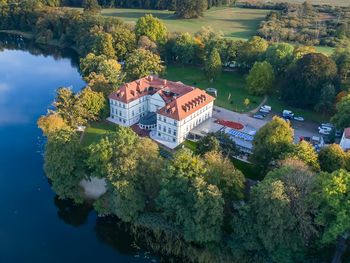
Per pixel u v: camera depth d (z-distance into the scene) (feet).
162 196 323.78
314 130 534.37
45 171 408.67
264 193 289.12
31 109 596.29
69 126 483.10
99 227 371.15
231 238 318.45
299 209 289.94
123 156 350.64
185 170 324.60
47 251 344.69
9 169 451.12
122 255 341.82
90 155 366.63
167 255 338.34
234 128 524.93
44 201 402.52
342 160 368.68
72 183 383.86
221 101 620.49
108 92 558.15
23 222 375.45
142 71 637.71
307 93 570.05
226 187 326.44
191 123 506.89
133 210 343.26
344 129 457.27
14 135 523.29
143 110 556.92
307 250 302.25
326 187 281.74
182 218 314.96
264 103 617.62
